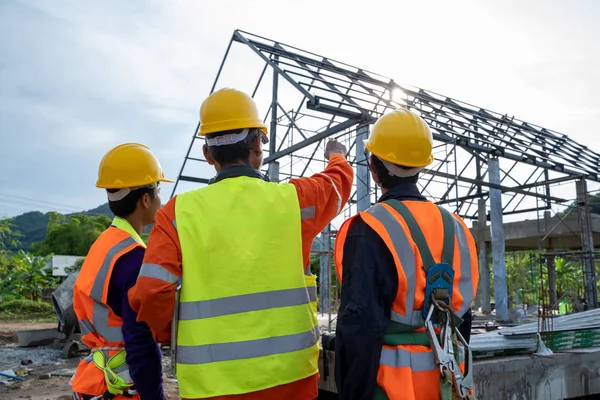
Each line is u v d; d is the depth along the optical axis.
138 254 2.29
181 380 1.82
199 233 1.87
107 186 2.44
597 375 4.61
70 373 8.42
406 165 2.18
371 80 15.80
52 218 59.59
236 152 2.07
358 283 1.88
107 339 2.31
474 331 9.27
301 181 2.11
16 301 23.58
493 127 18.05
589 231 17.53
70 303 10.17
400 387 1.86
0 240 37.06
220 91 2.16
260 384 1.80
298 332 1.91
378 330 1.83
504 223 21.84
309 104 12.41
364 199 13.03
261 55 14.64
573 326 5.73
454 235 2.10
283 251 1.94
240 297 1.85
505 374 4.01
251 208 1.94
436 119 15.81
